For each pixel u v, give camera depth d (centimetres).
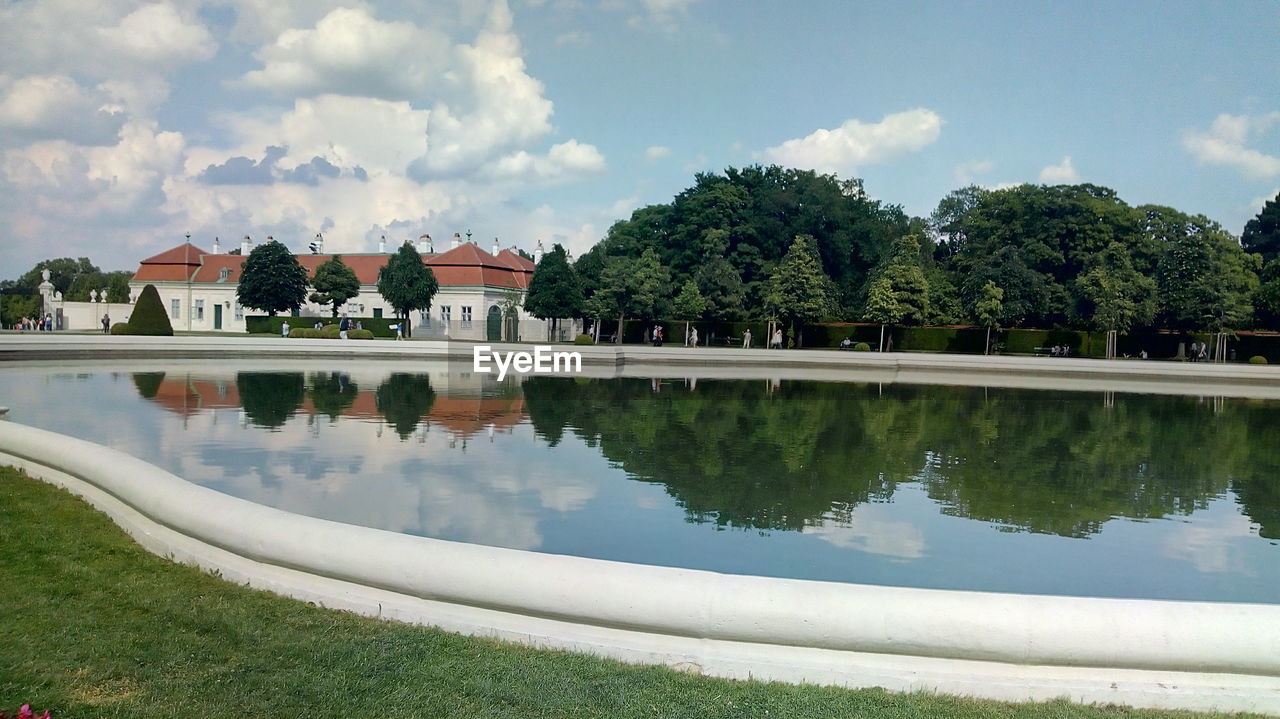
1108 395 2845
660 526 941
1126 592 775
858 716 393
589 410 2005
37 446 856
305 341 3766
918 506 1078
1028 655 432
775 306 5225
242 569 559
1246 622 426
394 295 5306
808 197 6334
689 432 1667
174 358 3466
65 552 609
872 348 5425
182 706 386
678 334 5872
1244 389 3189
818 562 830
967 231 6438
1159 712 410
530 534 891
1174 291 5047
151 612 500
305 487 1083
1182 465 1441
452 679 417
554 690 409
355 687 407
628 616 464
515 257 6938
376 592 520
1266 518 1066
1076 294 5256
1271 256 6775
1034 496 1162
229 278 6425
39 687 400
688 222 6247
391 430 1597
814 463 1361
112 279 9144
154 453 1300
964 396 2684
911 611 441
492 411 1938
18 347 3116
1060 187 6103
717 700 405
